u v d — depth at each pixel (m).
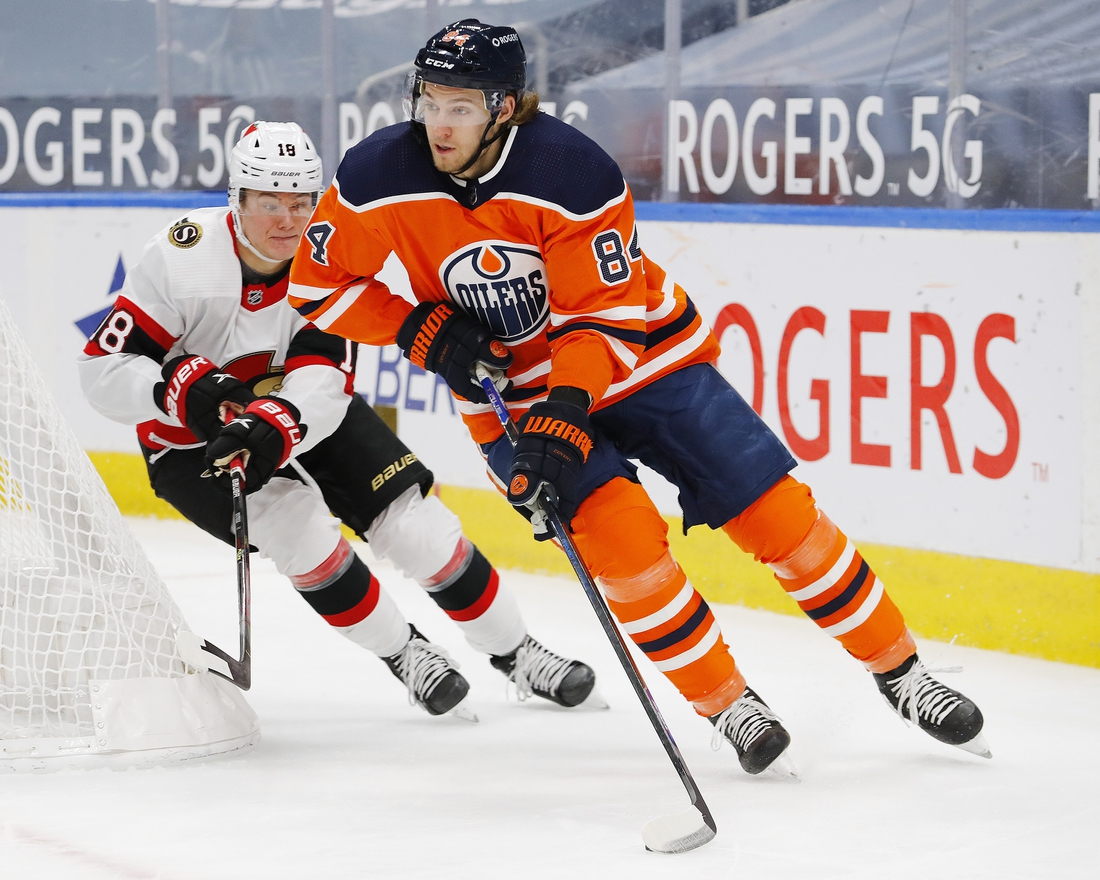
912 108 15.46
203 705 10.18
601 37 18.30
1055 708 11.88
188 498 11.11
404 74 20.91
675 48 17.50
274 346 11.02
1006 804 8.95
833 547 9.61
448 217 8.91
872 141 15.83
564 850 8.06
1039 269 13.89
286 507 10.92
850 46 15.84
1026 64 14.45
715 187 17.36
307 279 9.70
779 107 16.61
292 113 22.16
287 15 21.84
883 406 15.22
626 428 9.68
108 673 9.90
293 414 10.30
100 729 9.71
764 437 9.53
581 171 8.62
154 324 10.66
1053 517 13.87
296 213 10.38
